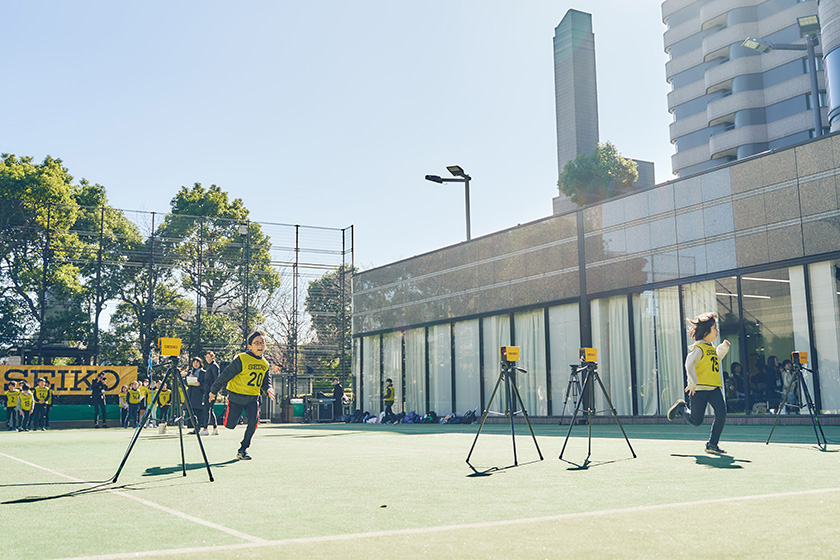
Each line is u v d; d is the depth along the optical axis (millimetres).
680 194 19234
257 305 35500
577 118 97062
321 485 6105
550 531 3701
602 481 6004
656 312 19766
